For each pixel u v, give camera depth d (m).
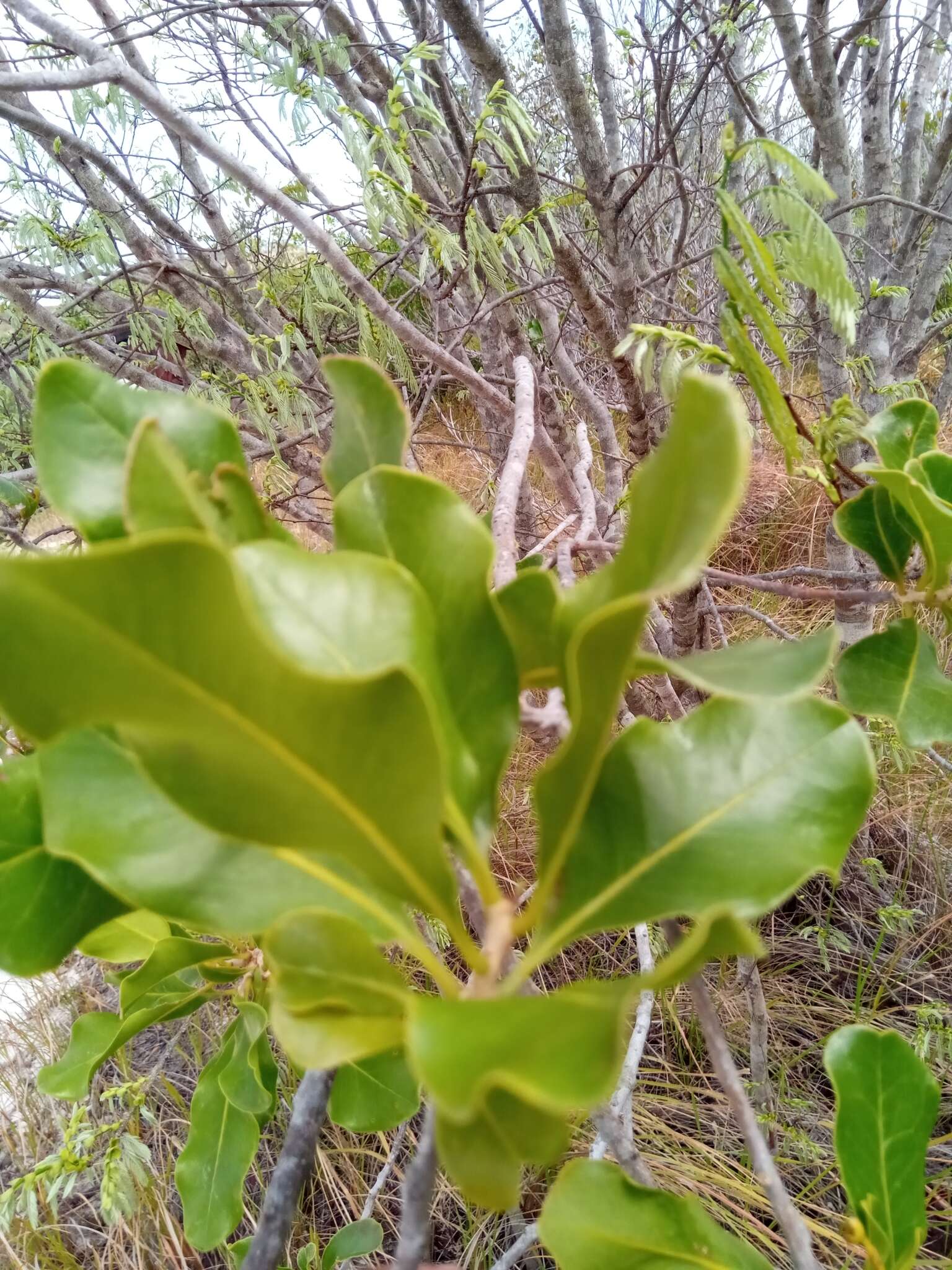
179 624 0.13
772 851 0.20
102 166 0.71
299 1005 0.17
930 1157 0.62
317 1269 0.56
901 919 0.76
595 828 0.20
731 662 0.18
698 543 0.14
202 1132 0.37
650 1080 0.71
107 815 0.21
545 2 0.53
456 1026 0.14
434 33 0.77
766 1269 0.24
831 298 0.25
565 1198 0.23
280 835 0.17
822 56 0.66
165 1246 0.63
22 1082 0.81
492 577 0.29
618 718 0.55
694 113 1.12
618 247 0.61
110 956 0.37
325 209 0.70
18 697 0.13
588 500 0.46
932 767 0.91
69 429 0.21
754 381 0.25
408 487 0.21
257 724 0.15
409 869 0.17
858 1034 0.26
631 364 0.56
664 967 0.14
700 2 0.76
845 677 0.31
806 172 0.23
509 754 0.20
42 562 0.12
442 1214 0.66
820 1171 0.63
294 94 0.59
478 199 0.75
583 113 0.57
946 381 1.13
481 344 0.97
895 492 0.29
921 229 0.88
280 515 0.94
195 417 0.22
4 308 0.99
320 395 0.93
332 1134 0.70
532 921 0.19
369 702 0.15
